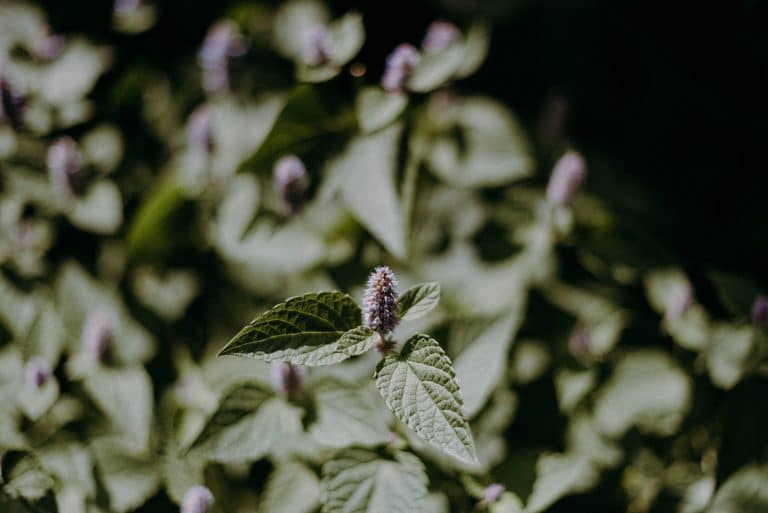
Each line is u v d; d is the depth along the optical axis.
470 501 0.65
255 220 0.80
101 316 0.72
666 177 1.06
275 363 0.64
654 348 0.80
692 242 0.98
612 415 0.76
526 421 0.73
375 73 1.12
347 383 0.65
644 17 1.10
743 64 1.04
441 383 0.57
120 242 0.86
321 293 0.59
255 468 0.72
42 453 0.69
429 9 1.13
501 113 0.90
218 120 0.87
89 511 0.66
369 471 0.61
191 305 0.83
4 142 0.81
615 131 1.13
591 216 0.85
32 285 0.78
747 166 1.04
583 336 0.79
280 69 0.96
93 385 0.71
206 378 0.74
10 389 0.70
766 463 0.70
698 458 0.75
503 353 0.65
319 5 1.01
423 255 0.83
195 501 0.62
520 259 0.82
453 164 0.84
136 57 1.03
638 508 0.73
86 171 0.82
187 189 0.84
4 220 0.79
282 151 0.78
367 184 0.75
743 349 0.73
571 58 1.14
